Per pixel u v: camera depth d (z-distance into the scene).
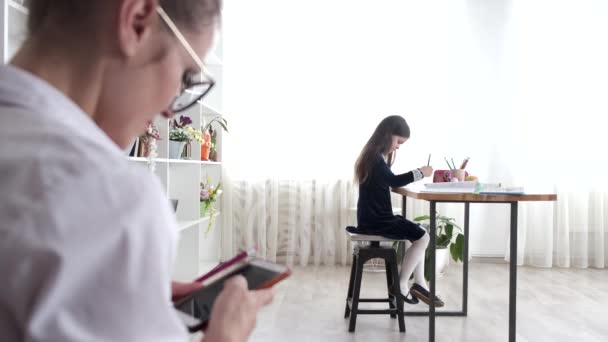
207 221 3.96
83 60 0.37
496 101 4.14
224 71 4.06
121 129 0.40
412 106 4.10
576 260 4.12
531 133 4.11
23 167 0.27
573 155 4.09
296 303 2.91
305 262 4.01
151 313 0.28
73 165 0.27
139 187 0.29
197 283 0.65
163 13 0.38
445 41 4.11
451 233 3.49
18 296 0.25
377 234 2.59
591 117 4.09
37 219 0.25
